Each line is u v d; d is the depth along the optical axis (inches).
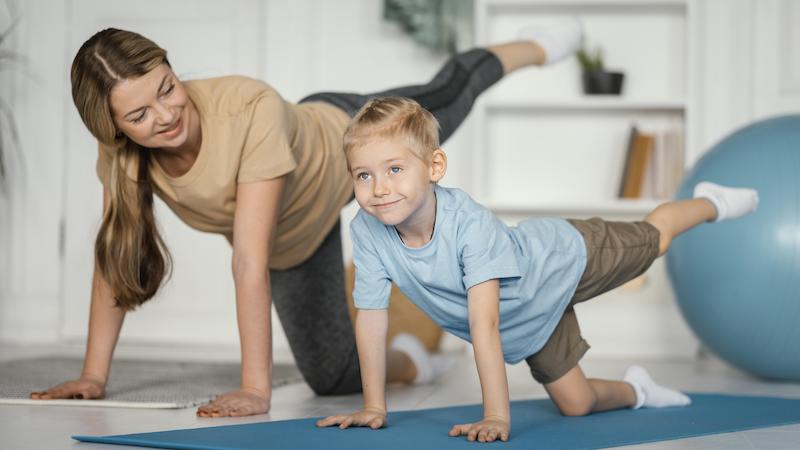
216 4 171.5
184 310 170.7
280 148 80.0
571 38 123.5
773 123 116.4
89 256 173.2
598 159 169.3
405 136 64.2
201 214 85.4
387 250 70.9
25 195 174.1
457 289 70.5
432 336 152.1
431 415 80.4
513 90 171.0
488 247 67.9
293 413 82.4
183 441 64.1
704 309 114.0
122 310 89.4
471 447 62.2
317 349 95.7
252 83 83.7
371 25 170.4
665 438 68.2
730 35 159.6
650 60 167.9
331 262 96.7
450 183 168.1
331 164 91.5
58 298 173.2
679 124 166.2
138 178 82.6
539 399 95.4
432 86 105.0
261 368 80.4
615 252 79.5
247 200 79.6
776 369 112.0
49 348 158.4
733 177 111.3
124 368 122.6
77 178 173.8
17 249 174.1
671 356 153.8
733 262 109.9
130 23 173.0
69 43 173.6
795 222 107.3
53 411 81.2
